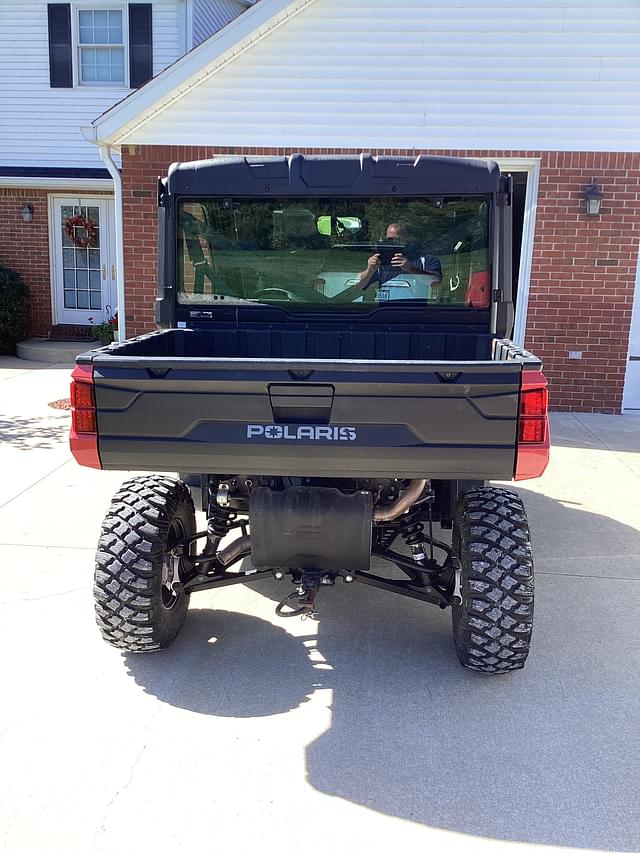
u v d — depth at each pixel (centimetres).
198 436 291
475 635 321
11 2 1275
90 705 321
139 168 875
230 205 423
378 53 838
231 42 819
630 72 818
